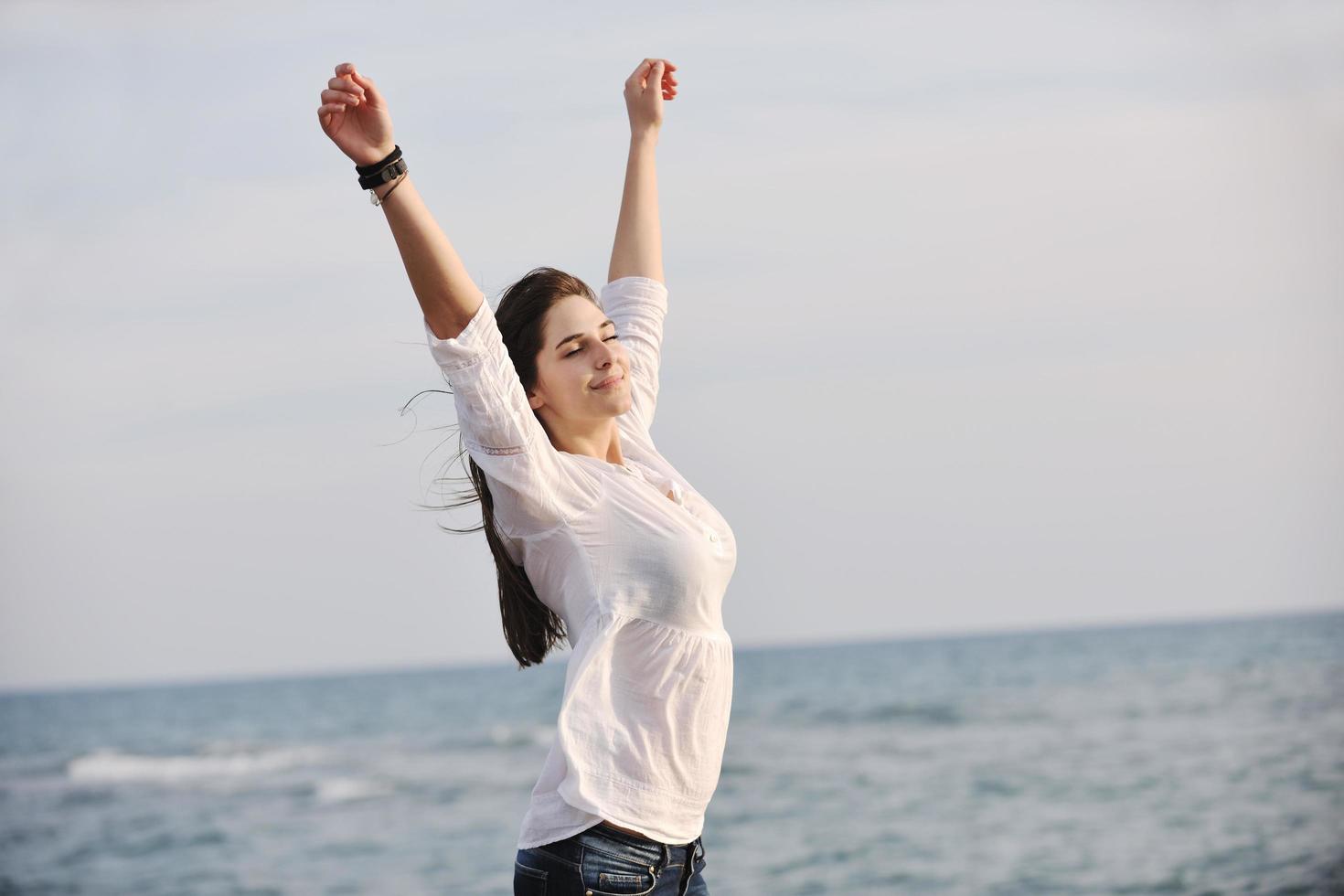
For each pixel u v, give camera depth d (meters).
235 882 22.59
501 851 23.92
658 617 2.62
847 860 20.61
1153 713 37.62
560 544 2.63
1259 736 31.70
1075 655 66.31
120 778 38.09
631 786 2.57
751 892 18.81
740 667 70.25
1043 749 31.94
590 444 2.87
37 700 88.81
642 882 2.60
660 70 3.53
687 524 2.66
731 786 28.72
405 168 2.40
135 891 22.64
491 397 2.49
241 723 57.31
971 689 50.31
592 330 2.80
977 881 18.53
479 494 2.77
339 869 23.16
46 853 26.61
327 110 2.33
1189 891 16.94
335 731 50.31
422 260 2.43
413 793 31.34
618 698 2.61
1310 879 17.12
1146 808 23.44
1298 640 67.88
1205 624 99.75
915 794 26.67
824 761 32.12
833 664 71.00
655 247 3.48
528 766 35.28
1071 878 18.27
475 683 75.56
